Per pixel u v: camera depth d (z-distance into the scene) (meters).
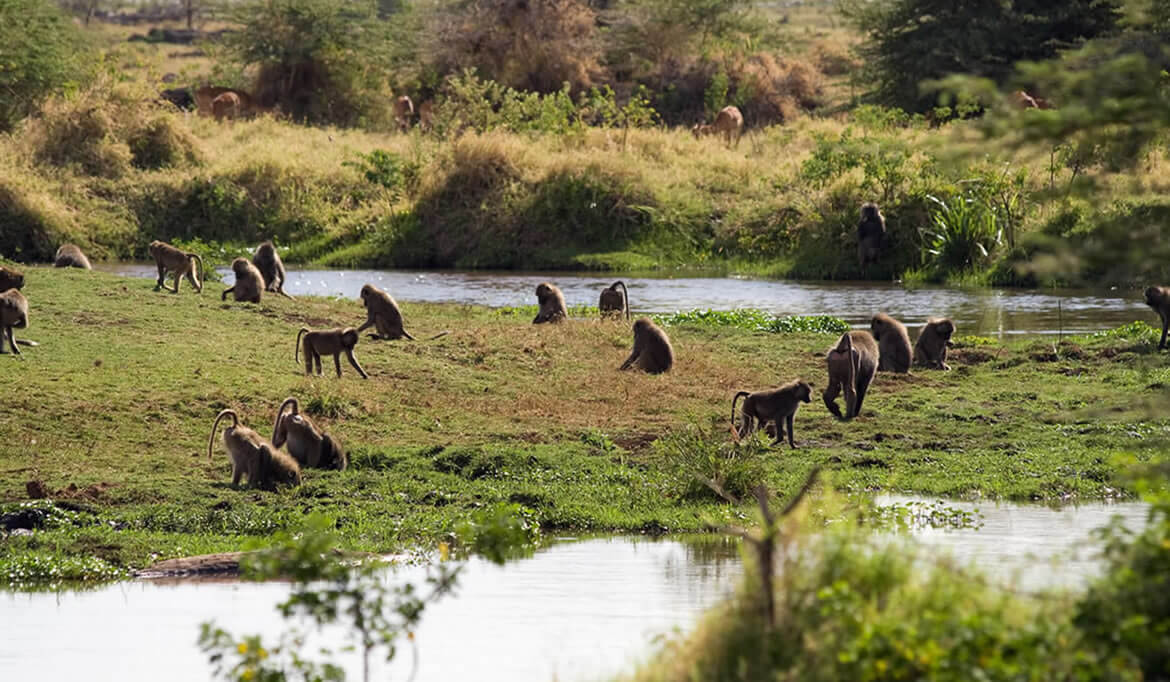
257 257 104.56
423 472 58.12
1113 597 26.16
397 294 124.62
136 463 57.88
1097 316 108.06
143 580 44.78
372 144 189.50
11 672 34.44
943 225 138.25
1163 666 24.47
